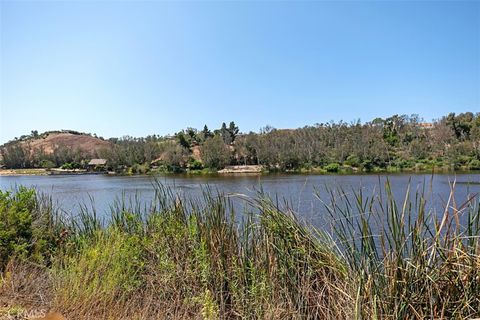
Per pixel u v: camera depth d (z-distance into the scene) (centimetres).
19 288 375
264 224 349
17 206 456
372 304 257
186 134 8475
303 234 332
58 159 8519
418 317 248
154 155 7344
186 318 325
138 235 425
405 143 5322
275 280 322
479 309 250
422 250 266
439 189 1546
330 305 301
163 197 446
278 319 298
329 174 4412
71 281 352
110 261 369
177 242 381
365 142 5544
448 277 261
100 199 1650
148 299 343
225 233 364
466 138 5222
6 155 8638
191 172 5912
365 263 283
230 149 6869
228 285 342
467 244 275
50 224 494
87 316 318
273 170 5741
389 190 283
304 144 6312
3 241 418
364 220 292
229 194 383
